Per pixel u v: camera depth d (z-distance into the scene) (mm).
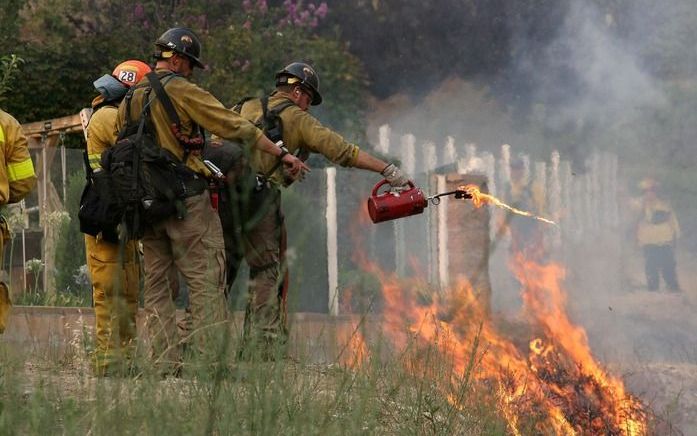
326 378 15992
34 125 38000
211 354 14156
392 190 20516
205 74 49906
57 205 35125
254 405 13375
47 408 12852
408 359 17969
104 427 12391
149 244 18859
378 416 15898
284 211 34844
